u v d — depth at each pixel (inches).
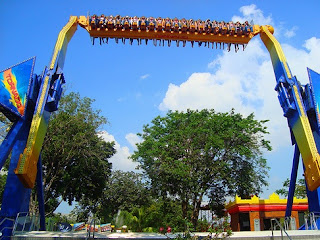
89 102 1574.8
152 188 1461.6
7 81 726.5
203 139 1374.3
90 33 885.8
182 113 1540.4
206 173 1389.0
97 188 1750.7
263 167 1421.0
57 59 776.3
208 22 885.2
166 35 888.3
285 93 824.3
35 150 685.3
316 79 827.4
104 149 1815.9
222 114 1448.1
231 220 1654.8
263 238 608.1
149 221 1610.5
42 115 711.7
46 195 1510.8
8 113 724.7
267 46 933.2
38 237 597.6
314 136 824.9
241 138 1355.8
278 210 1473.9
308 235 620.4
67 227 1146.0
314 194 811.4
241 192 1429.6
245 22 909.8
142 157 1475.1
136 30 879.7
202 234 644.7
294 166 908.0
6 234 646.5
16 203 687.1
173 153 1403.8
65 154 1523.1
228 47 925.2
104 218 2314.2
